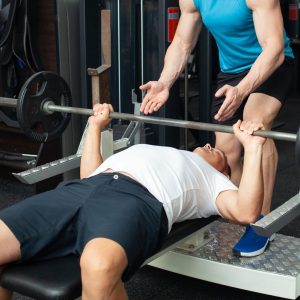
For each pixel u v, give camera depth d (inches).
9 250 69.8
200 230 88.7
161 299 96.3
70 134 151.2
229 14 91.7
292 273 85.7
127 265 66.9
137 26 158.1
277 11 87.7
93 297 63.9
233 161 103.0
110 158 85.2
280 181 156.9
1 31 151.3
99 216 71.1
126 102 159.3
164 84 101.0
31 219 72.0
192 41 104.0
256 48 96.1
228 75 101.4
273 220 69.2
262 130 76.8
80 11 145.9
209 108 160.1
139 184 77.9
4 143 165.0
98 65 151.4
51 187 150.1
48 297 63.9
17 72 153.0
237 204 78.6
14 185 159.8
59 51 146.3
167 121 89.0
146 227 71.4
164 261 92.9
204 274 90.4
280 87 95.8
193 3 99.0
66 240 73.5
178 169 81.7
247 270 87.1
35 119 100.6
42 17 147.6
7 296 70.9
